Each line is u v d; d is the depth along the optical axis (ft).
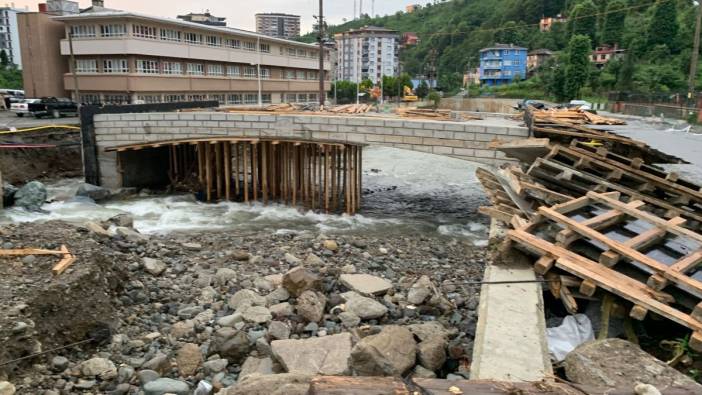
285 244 47.75
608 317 22.74
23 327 22.48
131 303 31.19
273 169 72.23
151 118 73.20
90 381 22.71
